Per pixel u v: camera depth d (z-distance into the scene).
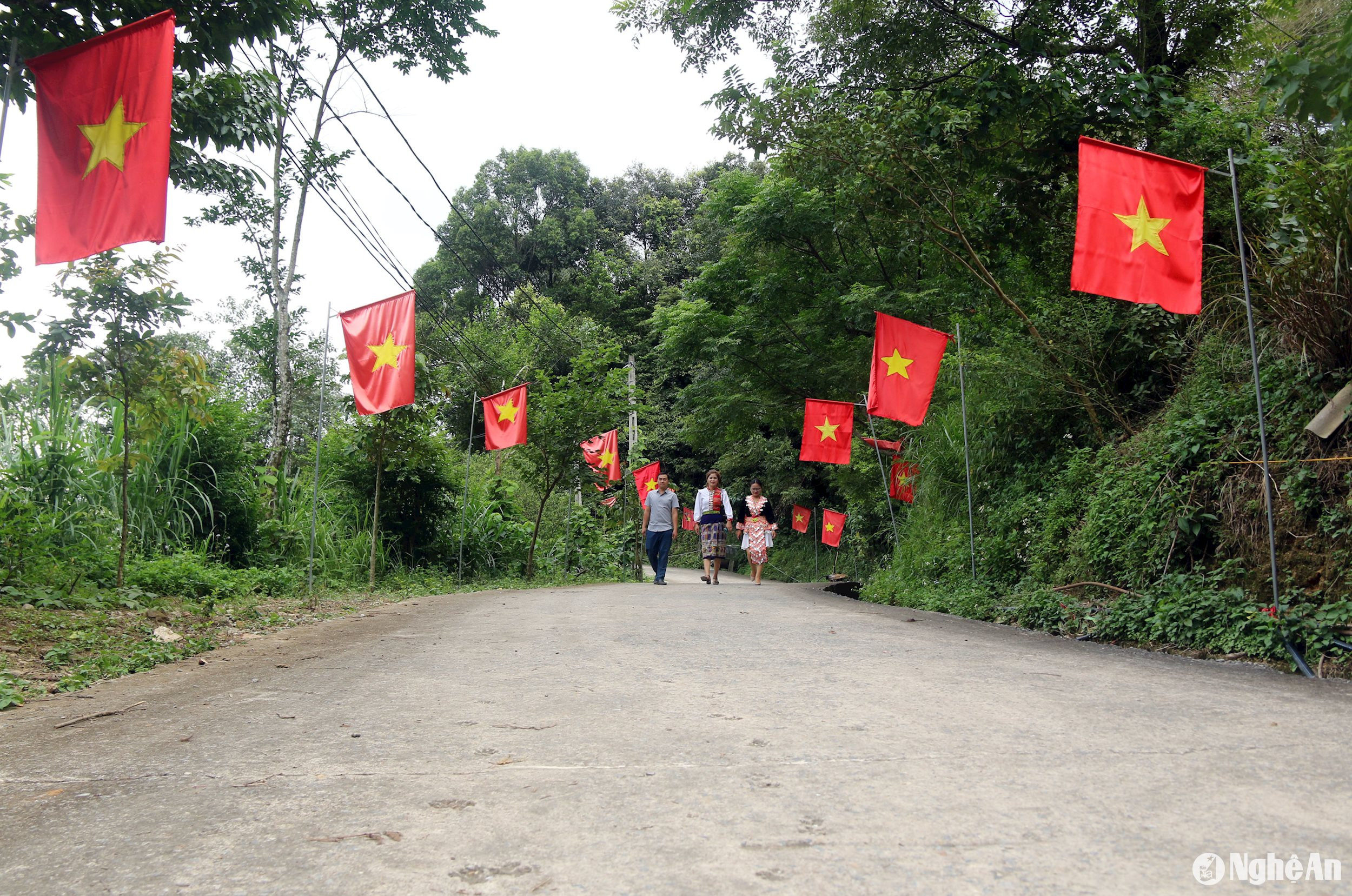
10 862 2.13
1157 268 6.48
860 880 1.96
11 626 5.68
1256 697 4.05
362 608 9.35
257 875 2.04
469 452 15.20
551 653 5.68
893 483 14.08
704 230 37.06
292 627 7.44
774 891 1.90
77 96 5.15
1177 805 2.43
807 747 3.13
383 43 17.83
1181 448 6.94
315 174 14.02
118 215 5.05
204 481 10.74
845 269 18.42
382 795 2.63
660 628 7.07
